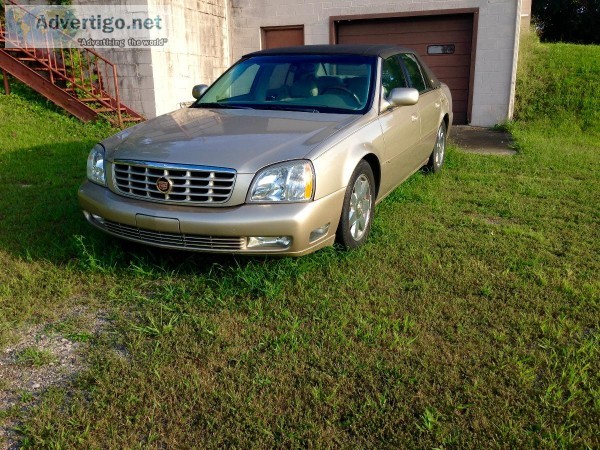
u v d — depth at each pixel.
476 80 11.70
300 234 3.66
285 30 13.10
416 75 6.21
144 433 2.48
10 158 7.59
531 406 2.61
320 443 2.39
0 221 5.07
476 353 3.03
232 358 2.99
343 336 3.15
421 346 3.10
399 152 5.19
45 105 10.37
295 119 4.41
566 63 13.20
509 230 4.93
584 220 5.34
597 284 3.85
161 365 2.95
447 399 2.64
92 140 9.09
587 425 2.48
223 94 5.21
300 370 2.89
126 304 3.61
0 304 3.56
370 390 2.75
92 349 3.11
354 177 4.18
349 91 4.85
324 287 3.81
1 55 10.07
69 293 3.72
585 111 11.77
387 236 4.71
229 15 13.26
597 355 3.01
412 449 2.37
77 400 2.69
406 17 12.00
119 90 11.02
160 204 3.76
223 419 2.55
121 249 4.33
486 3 11.28
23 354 3.04
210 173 3.64
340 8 12.39
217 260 4.17
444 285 3.84
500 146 9.55
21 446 2.40
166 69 11.09
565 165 7.80
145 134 4.22
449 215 5.41
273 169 3.65
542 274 4.00
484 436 2.43
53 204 5.57
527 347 3.11
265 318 3.41
